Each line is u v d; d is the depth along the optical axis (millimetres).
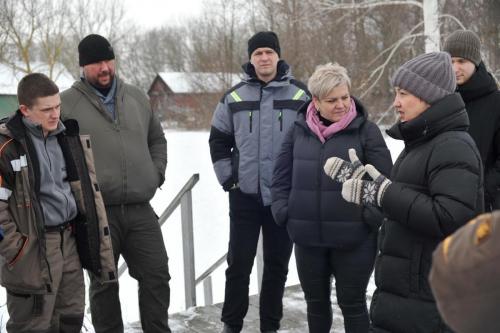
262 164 3406
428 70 2045
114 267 2926
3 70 29344
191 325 3824
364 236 2797
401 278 2064
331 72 2816
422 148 2070
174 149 19094
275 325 3578
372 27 15203
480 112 2975
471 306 1082
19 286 2637
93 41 3174
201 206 9695
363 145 2832
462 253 1094
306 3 14484
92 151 3131
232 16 34750
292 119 3416
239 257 3498
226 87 34969
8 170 2578
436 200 1958
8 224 2570
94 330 3447
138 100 3391
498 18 11227
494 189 2906
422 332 2012
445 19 11438
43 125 2656
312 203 2840
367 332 2908
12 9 29641
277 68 3496
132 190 3176
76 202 2812
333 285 4461
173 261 6883
